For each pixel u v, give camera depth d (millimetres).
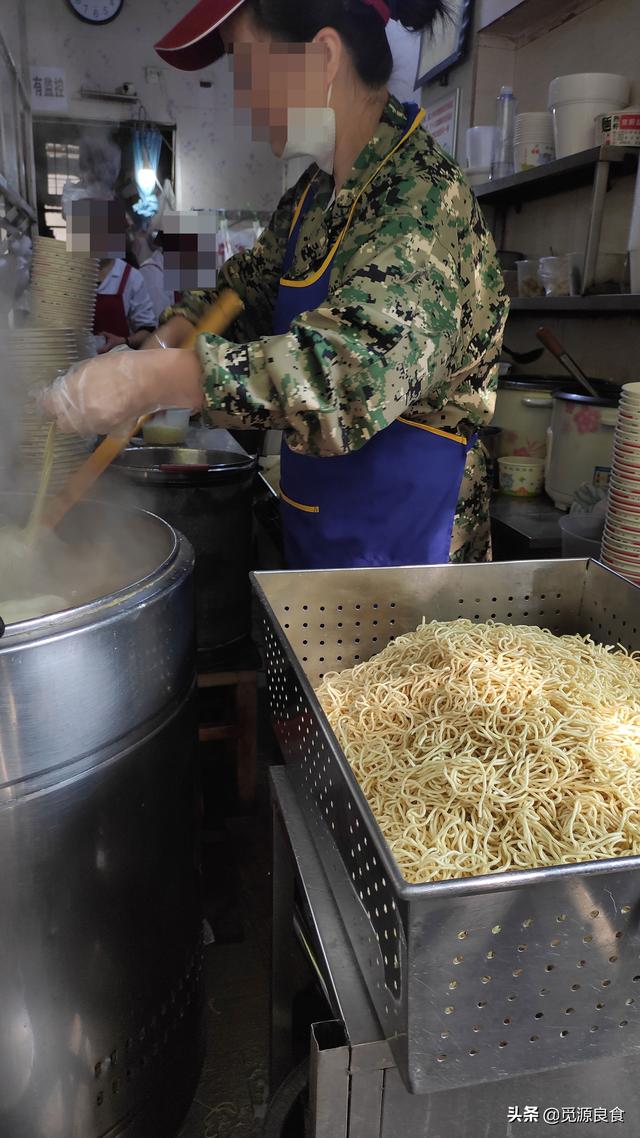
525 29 2975
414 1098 774
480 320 1321
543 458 2555
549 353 2961
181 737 1076
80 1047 1000
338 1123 761
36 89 5617
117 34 5621
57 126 5742
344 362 1015
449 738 1026
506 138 2830
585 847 835
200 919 1255
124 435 1151
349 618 1313
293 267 1518
